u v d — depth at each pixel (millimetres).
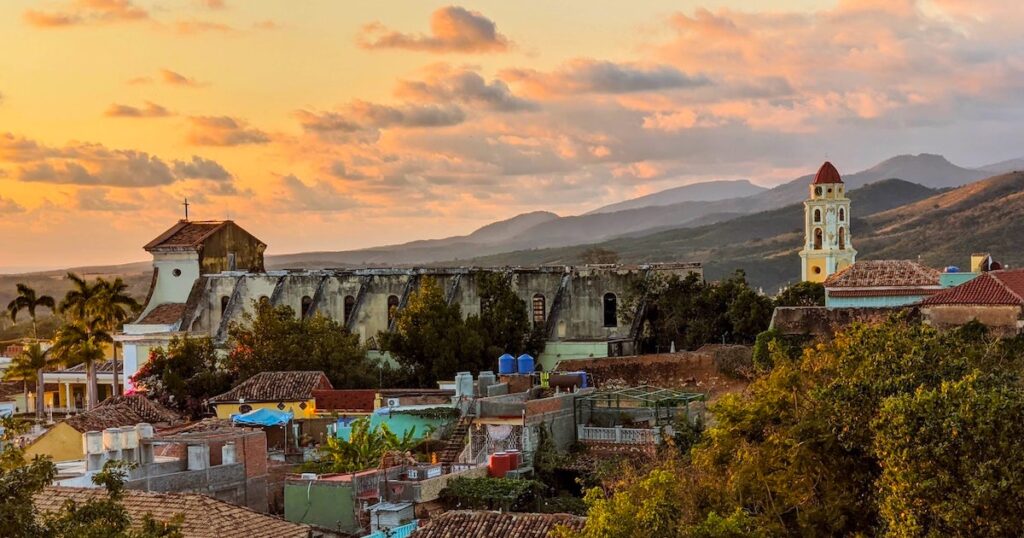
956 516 31000
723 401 39438
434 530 38938
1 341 165500
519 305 86000
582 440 55438
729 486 36094
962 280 76062
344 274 96562
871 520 35938
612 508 31734
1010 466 31328
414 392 68000
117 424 62906
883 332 40500
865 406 36094
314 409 68312
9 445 31312
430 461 53500
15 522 26906
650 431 53844
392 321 92125
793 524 36281
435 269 94125
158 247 102375
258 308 85812
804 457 35875
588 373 72812
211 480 47344
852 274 77000
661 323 88125
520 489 46406
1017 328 61438
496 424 53594
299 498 47281
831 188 138125
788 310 71188
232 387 78500
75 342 99750
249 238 106062
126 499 39688
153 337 96250
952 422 31766
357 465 53375
